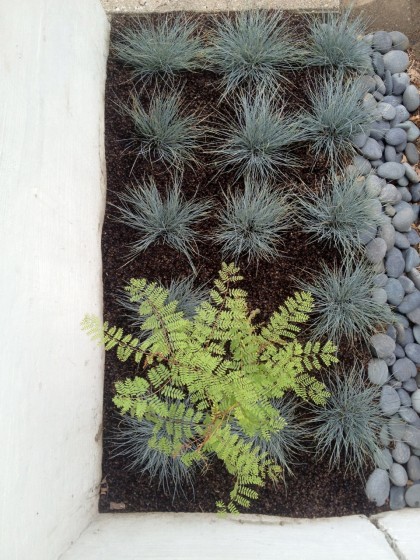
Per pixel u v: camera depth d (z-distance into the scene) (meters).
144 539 1.29
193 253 1.61
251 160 1.60
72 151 1.33
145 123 1.62
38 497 1.02
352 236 1.59
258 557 1.19
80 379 1.33
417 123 1.77
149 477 1.52
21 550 0.93
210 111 1.67
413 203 1.74
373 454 1.54
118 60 1.72
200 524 1.42
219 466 1.52
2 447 0.87
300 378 1.35
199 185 1.64
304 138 1.65
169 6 1.76
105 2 1.76
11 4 0.98
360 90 1.69
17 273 0.96
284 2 1.76
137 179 1.64
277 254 1.60
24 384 0.97
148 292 1.27
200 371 1.27
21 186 1.00
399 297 1.63
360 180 1.64
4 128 0.93
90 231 1.48
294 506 1.50
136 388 1.23
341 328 1.56
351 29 1.68
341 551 1.25
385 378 1.58
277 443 1.49
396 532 1.37
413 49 1.80
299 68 1.71
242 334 1.34
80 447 1.33
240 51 1.64
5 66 0.95
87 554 1.17
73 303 1.29
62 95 1.26
